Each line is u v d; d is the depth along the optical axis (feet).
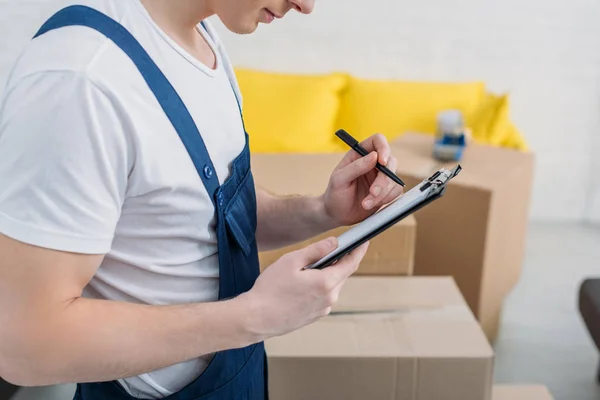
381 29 9.86
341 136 3.27
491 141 8.75
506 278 7.41
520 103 10.28
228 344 2.40
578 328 7.98
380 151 3.15
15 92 2.11
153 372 2.79
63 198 2.06
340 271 2.45
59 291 2.11
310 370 4.33
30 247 2.06
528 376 7.08
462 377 4.36
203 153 2.52
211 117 2.63
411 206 2.43
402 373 4.35
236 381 3.06
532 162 7.30
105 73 2.13
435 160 7.09
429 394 4.41
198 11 2.56
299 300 2.40
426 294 5.08
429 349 4.39
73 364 2.16
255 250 3.31
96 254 2.18
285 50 9.91
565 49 9.98
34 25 8.75
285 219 3.46
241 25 2.51
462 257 6.66
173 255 2.60
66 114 2.04
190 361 2.86
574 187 10.73
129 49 2.26
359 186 3.31
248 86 9.41
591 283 6.52
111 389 2.87
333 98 9.68
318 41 9.88
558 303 8.50
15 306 2.09
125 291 2.57
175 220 2.51
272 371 4.32
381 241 5.41
